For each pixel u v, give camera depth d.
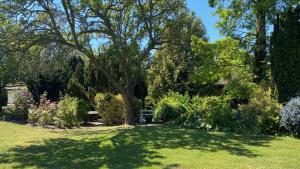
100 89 27.73
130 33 21.61
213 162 11.02
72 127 21.59
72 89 27.78
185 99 20.62
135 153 12.60
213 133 16.25
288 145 13.48
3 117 25.33
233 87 19.50
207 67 20.98
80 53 22.17
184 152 12.48
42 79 32.59
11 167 11.43
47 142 15.68
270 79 19.69
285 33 17.11
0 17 18.89
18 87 33.06
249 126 16.52
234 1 22.08
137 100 23.33
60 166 11.28
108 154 12.61
